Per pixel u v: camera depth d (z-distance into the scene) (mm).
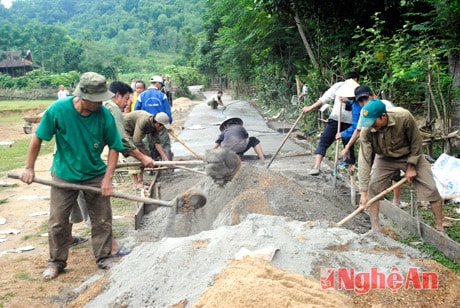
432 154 7988
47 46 75875
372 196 5504
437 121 9867
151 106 9016
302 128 13773
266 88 22875
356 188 7176
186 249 4039
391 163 5395
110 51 78438
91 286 4285
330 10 12062
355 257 4059
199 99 43812
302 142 12023
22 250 5637
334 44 12312
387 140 5133
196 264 3848
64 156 4789
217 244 4043
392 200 6910
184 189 7527
